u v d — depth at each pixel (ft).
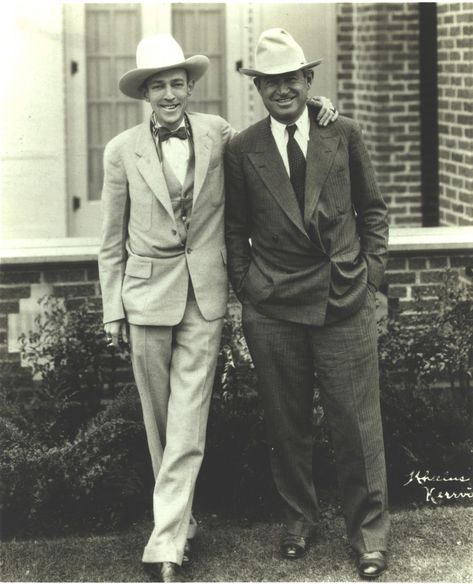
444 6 23.07
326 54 27.40
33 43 24.80
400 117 26.63
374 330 12.28
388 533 12.46
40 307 17.07
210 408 14.74
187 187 12.10
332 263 11.89
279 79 11.73
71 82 26.12
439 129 23.89
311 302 11.96
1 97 24.84
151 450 12.69
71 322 15.90
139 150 12.10
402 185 26.96
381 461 12.34
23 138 25.23
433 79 26.53
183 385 12.22
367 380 12.17
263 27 26.84
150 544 11.93
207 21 26.63
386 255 12.44
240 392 14.98
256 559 12.67
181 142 12.14
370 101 26.84
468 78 22.09
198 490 14.66
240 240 12.56
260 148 12.10
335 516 13.89
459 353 15.39
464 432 14.84
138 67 11.93
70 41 25.90
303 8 26.96
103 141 26.58
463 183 22.66
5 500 13.65
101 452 13.89
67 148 26.25
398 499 14.52
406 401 15.02
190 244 12.19
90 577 12.26
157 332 12.14
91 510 13.87
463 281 20.25
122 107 26.55
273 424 12.59
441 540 13.09
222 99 27.09
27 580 12.21
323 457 14.75
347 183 12.12
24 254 16.40
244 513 14.05
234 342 15.25
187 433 12.08
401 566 12.32
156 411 12.53
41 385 15.89
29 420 15.14
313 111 12.34
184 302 12.13
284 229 11.94
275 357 12.30
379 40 26.18
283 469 12.80
